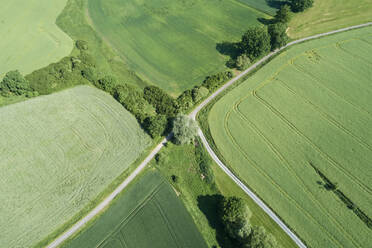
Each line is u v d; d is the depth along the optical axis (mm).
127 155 58375
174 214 50281
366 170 56438
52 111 66125
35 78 69062
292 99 71062
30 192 52375
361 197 52375
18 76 65188
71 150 58969
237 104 70312
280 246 42812
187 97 68875
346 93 71875
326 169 56875
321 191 53656
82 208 50375
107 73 76312
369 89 72375
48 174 55031
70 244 46188
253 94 72750
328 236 47781
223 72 76438
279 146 61281
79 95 70188
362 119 65938
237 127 65125
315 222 49469
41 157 57656
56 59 79250
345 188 53750
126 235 47562
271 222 49750
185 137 57469
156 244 46781
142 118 64000
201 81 75938
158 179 55188
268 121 66312
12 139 60344
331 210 50906
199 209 51406
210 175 55750
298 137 62875
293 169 57250
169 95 71875
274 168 57438
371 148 60219
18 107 66250
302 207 51500
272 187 54438
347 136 62656
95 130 62844
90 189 52844
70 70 75500
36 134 61438
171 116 64625
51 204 50750
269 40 79438
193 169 57188
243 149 60781
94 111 66750
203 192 53844
